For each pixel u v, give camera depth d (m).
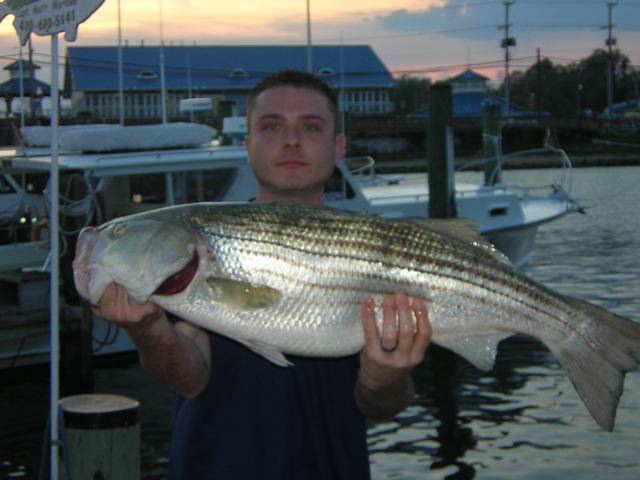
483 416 3.70
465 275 1.29
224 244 1.19
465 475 3.11
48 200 4.32
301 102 1.36
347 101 30.64
